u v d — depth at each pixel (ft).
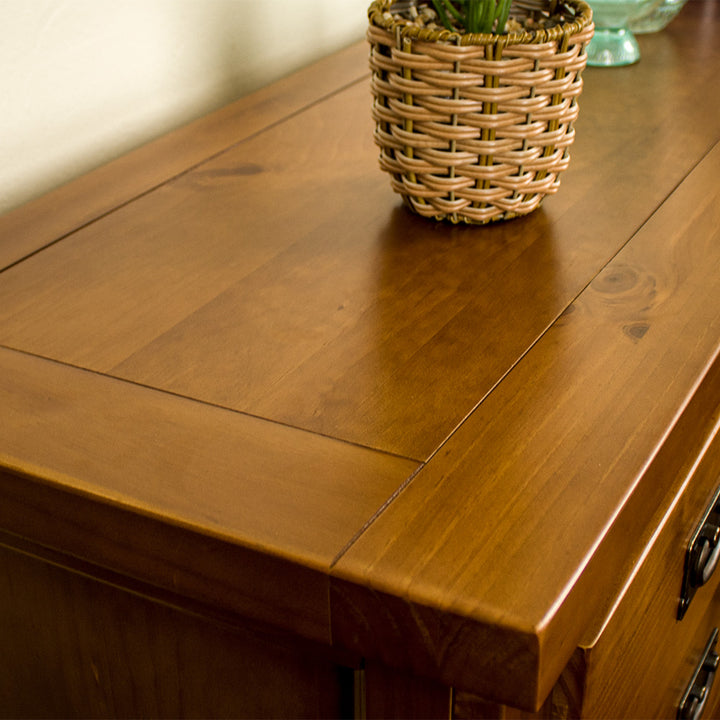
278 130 2.88
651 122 2.88
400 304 1.96
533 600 1.23
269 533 1.36
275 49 3.43
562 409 1.63
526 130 2.11
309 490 1.44
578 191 2.46
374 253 2.17
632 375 1.72
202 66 3.12
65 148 2.67
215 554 1.39
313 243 2.22
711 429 2.02
